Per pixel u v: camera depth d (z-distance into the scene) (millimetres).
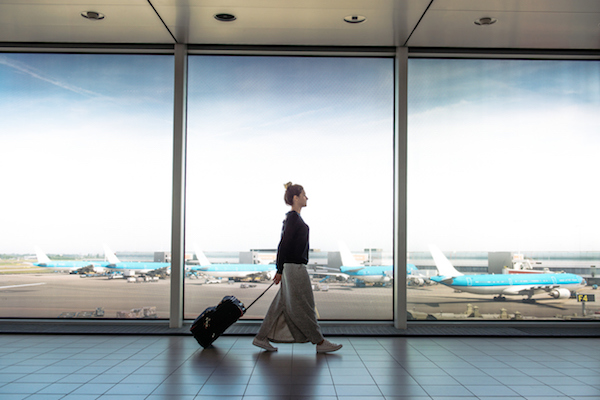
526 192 5105
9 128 5109
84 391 2754
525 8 4098
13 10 4207
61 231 5016
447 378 3074
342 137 5113
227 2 4023
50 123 5113
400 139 4934
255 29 4602
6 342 4121
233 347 3957
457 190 5094
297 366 3346
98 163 5082
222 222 5012
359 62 5180
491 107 5168
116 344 4051
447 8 4113
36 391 2752
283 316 3854
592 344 4168
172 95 5121
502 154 5129
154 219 5020
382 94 5148
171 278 4793
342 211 5043
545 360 3580
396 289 4836
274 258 4980
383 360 3543
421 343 4164
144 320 4930
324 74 5168
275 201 5039
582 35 4668
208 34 4738
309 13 4242
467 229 5062
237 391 2768
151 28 4594
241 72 5156
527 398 2682
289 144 5105
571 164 5129
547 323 4969
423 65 5180
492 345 4098
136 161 5074
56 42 4980
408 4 4047
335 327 4758
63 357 3578
